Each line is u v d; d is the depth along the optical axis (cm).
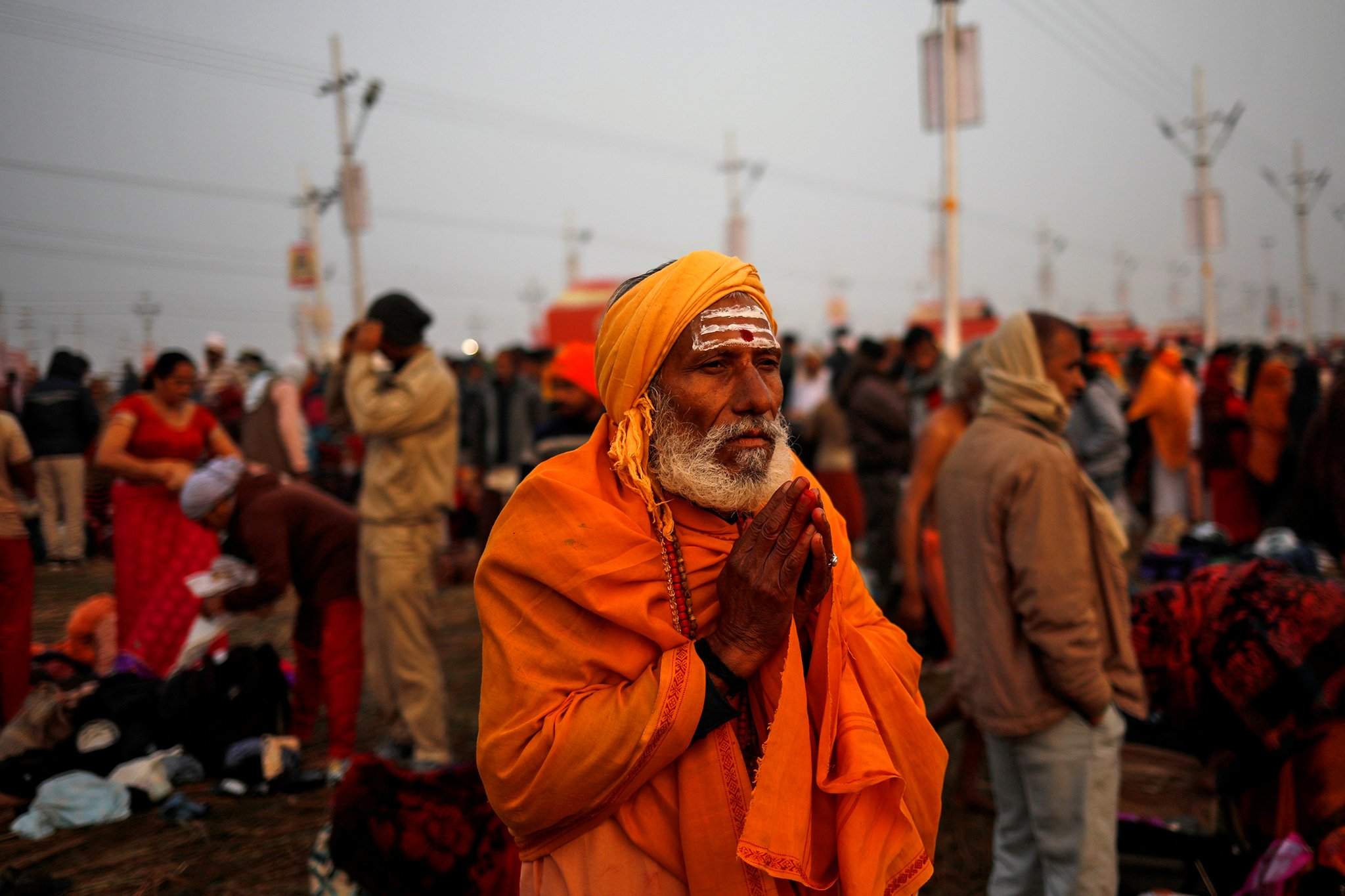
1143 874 315
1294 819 298
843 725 150
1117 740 274
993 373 294
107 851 385
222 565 452
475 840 291
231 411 1036
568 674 149
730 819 144
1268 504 873
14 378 1272
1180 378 948
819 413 768
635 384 157
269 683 479
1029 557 265
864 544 858
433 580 454
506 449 1026
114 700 458
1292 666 293
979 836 388
